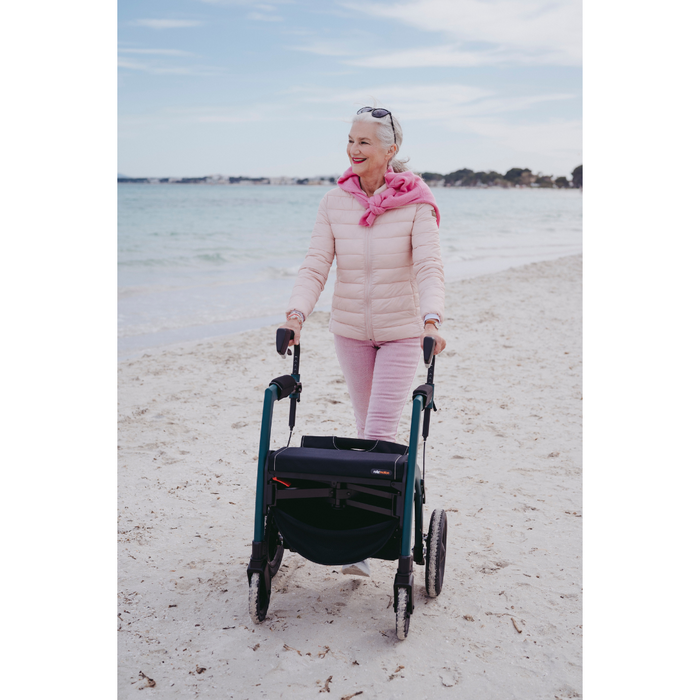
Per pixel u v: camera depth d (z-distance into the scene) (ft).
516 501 12.48
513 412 17.87
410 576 8.02
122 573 9.91
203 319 32.60
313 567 10.27
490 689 7.30
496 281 44.88
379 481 8.00
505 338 27.22
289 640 8.25
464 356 24.16
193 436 16.14
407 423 17.21
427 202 9.39
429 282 9.09
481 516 11.87
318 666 7.70
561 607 9.01
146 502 12.43
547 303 35.91
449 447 15.35
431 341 8.11
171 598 9.27
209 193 263.70
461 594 9.37
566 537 11.06
